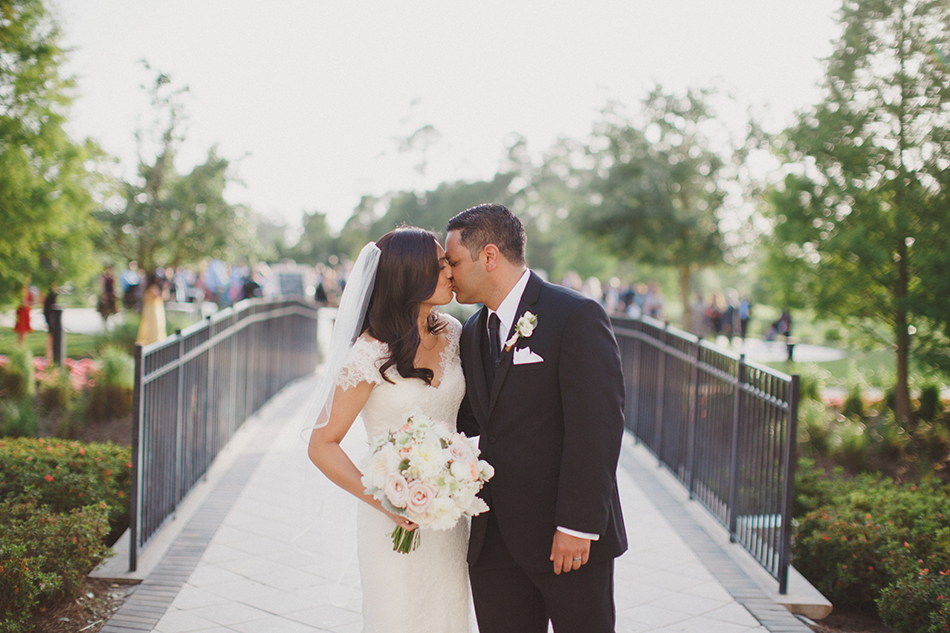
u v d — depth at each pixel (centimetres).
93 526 392
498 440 245
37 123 740
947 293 747
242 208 1465
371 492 226
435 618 264
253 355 810
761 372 454
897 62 778
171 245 1414
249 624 351
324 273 2364
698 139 2041
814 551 434
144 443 429
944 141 759
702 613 380
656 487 615
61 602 362
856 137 796
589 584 235
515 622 251
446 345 269
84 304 2242
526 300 247
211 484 571
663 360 690
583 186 2345
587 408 227
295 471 609
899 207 773
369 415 255
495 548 250
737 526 488
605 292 2323
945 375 766
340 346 246
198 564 418
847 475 702
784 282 873
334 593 338
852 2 779
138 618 353
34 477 446
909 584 360
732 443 493
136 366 403
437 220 5094
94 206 791
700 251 2067
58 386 801
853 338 889
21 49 717
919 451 751
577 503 223
